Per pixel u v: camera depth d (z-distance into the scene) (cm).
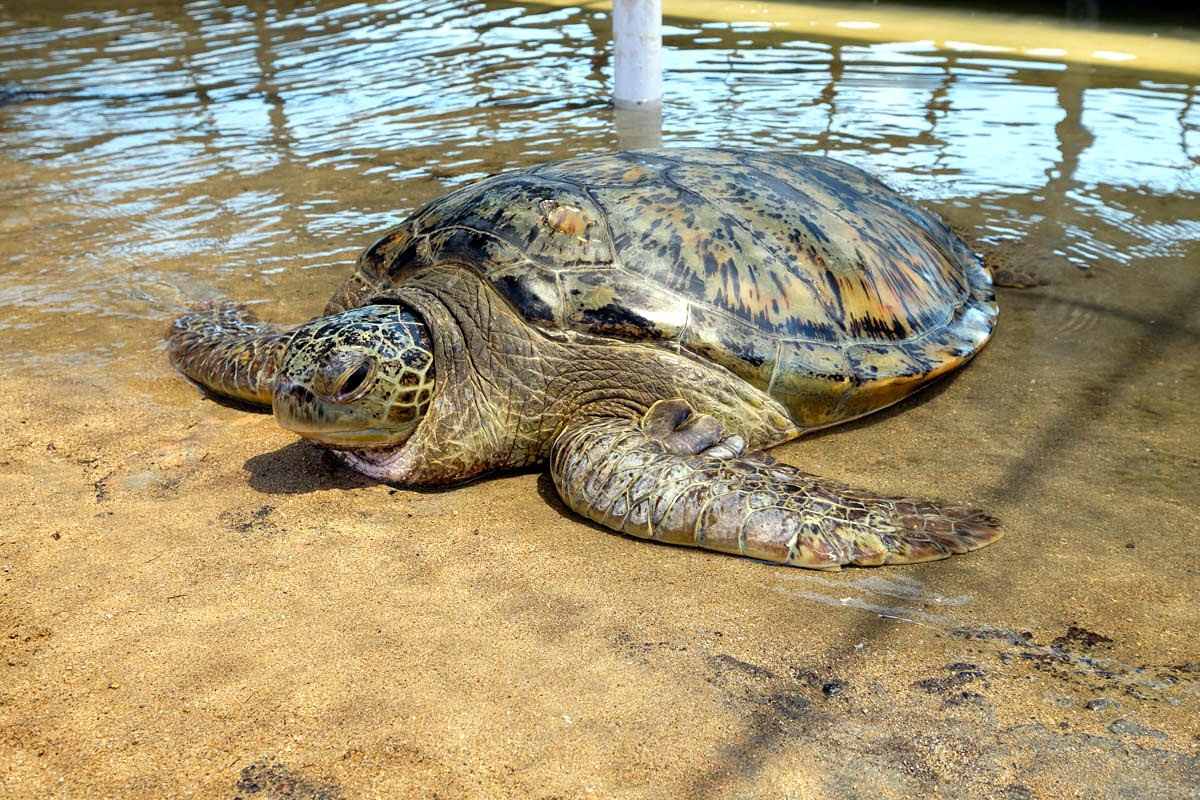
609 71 289
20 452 128
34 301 167
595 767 85
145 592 104
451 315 126
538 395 127
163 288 171
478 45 327
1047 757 86
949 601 103
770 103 251
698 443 123
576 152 219
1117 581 104
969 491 120
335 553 111
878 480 123
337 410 118
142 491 121
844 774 85
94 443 131
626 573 108
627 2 245
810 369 128
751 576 107
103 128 259
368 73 301
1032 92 252
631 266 127
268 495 121
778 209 137
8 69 324
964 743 87
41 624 100
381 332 122
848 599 104
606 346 125
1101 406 135
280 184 213
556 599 104
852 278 136
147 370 148
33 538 112
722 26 337
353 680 93
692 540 111
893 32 321
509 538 114
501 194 133
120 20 398
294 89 287
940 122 233
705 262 128
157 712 90
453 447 124
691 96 261
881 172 204
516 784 84
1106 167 204
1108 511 115
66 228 195
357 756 86
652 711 90
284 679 94
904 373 133
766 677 94
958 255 164
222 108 272
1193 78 258
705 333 125
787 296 130
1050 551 109
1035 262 171
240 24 379
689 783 84
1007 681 93
